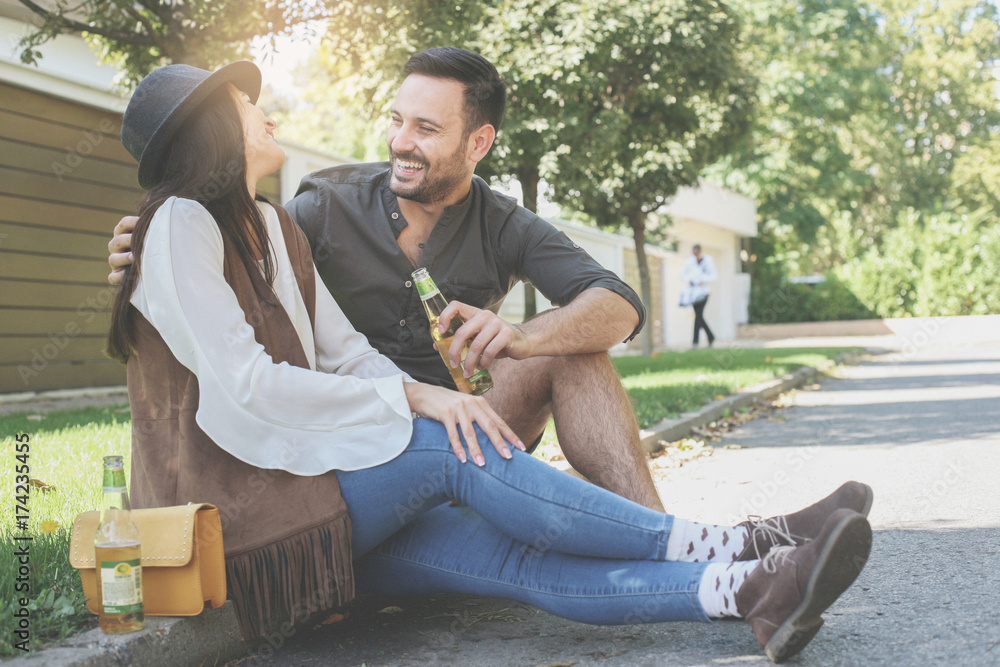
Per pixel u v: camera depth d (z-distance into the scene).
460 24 7.29
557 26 9.15
